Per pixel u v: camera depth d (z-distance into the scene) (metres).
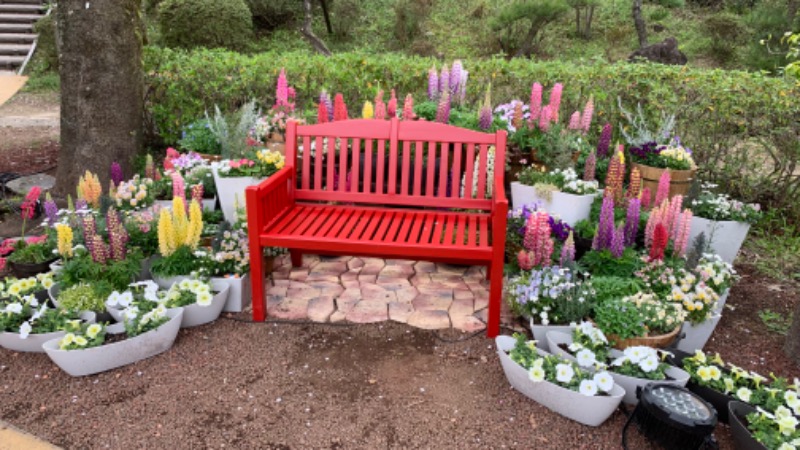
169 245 3.20
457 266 3.96
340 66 6.00
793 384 2.68
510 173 4.52
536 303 3.01
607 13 14.34
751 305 3.67
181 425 2.46
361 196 3.59
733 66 11.40
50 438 2.38
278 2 13.27
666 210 3.36
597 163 4.50
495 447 2.38
